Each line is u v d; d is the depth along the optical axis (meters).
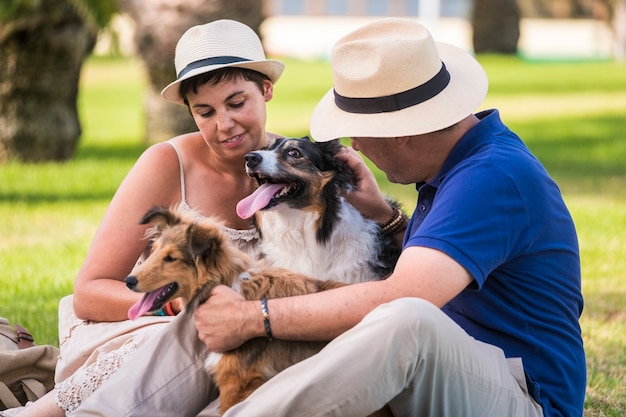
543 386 3.76
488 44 35.03
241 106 4.86
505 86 26.70
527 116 20.95
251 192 5.21
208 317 3.76
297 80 28.92
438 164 3.93
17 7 13.61
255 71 4.91
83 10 13.38
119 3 14.06
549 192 3.76
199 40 4.79
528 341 3.75
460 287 3.52
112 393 3.94
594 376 5.68
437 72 3.91
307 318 3.65
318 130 4.08
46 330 6.57
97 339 4.50
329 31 47.69
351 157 5.30
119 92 28.02
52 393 4.34
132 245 4.72
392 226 5.34
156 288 3.81
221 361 3.89
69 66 14.70
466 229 3.54
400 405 3.56
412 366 3.38
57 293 7.66
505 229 3.58
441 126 3.78
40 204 11.83
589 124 19.61
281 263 5.21
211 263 3.88
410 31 4.02
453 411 3.54
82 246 9.60
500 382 3.58
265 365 3.86
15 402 4.75
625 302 7.40
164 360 4.01
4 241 9.82
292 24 48.06
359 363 3.37
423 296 3.51
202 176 5.02
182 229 3.89
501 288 3.76
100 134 19.75
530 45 46.88
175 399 3.98
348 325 3.61
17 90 14.50
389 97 3.86
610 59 41.09
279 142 5.22
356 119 3.93
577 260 3.92
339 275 5.15
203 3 14.32
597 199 12.04
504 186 3.61
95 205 11.82
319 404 3.41
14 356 4.79
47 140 14.88
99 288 4.61
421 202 4.02
